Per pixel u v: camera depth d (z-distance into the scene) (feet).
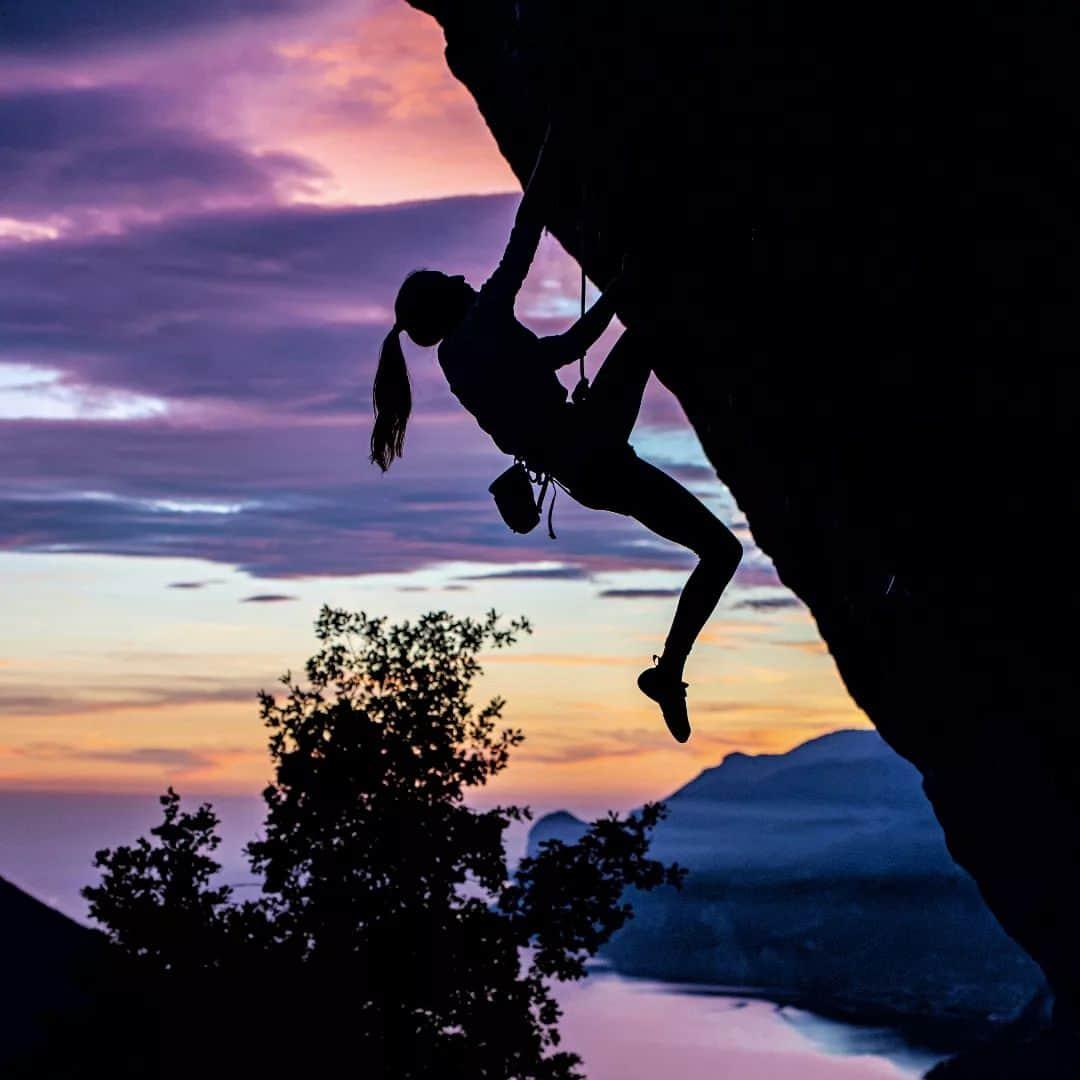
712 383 23.61
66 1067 49.65
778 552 45.01
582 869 52.08
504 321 14.97
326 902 51.62
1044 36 14.39
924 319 17.72
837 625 49.21
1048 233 15.69
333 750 52.80
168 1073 48.88
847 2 15.55
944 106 15.60
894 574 25.82
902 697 52.44
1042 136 15.11
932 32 15.19
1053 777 30.78
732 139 17.57
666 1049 557.33
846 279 17.99
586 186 19.63
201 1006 49.14
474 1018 51.11
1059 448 18.03
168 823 52.75
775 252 18.40
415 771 53.78
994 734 49.70
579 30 18.19
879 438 20.38
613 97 18.25
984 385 17.97
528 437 15.07
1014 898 63.72
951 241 16.62
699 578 15.19
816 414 21.25
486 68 32.07
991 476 19.47
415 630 56.24
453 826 52.90
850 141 16.56
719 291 19.72
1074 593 21.08
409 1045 50.14
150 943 50.39
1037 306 16.46
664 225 19.08
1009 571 21.72
